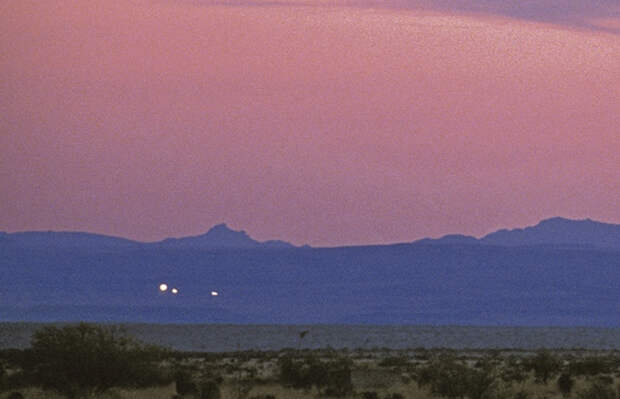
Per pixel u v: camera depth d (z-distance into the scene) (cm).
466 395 13888
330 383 15162
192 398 13275
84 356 13600
